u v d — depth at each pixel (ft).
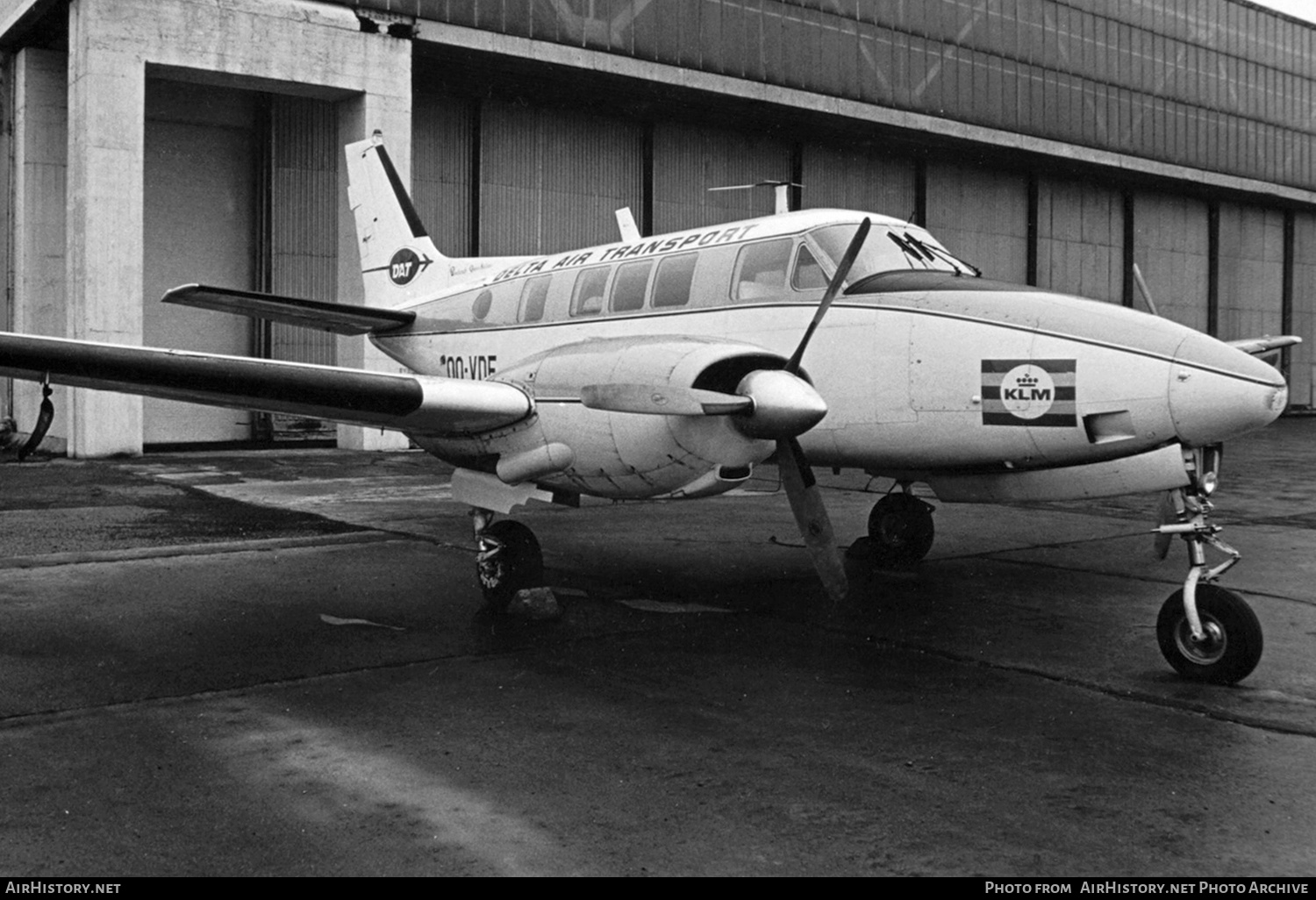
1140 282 23.22
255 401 22.29
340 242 69.31
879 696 17.90
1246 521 40.14
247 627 22.45
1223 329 125.70
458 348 34.27
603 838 12.25
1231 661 18.16
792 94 81.97
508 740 15.57
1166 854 11.82
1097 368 20.45
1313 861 11.64
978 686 18.48
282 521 37.73
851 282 24.68
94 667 19.36
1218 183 114.93
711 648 21.03
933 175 100.27
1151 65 107.55
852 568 30.12
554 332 30.42
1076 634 22.26
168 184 71.61
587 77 74.08
